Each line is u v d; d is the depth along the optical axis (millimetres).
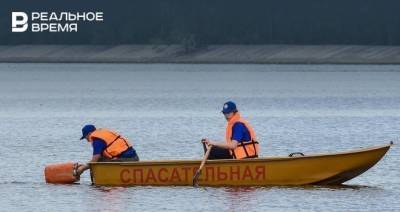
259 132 121562
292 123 140375
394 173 73812
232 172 63688
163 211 57312
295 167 63781
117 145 65625
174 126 134000
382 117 154875
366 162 63281
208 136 115875
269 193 62250
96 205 59312
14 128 129000
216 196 61312
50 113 169500
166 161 64188
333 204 59188
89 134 65938
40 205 59719
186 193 62281
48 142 104688
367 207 58438
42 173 75500
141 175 64562
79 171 67438
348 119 149625
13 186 67188
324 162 63656
